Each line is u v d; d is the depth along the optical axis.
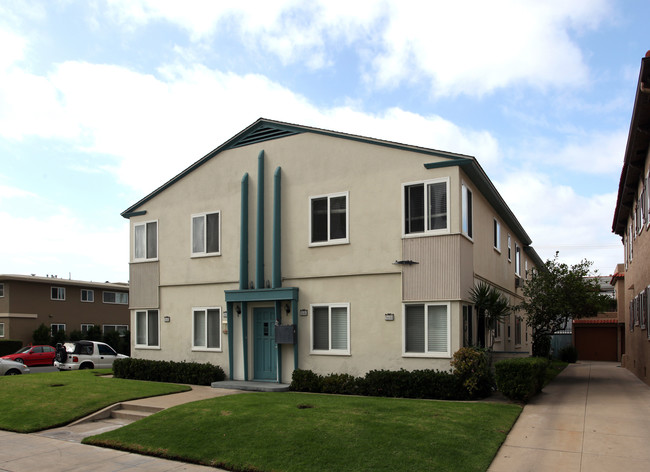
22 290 37.50
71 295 41.09
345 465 7.79
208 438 9.37
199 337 17.70
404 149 14.56
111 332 41.62
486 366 12.95
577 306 18.38
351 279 14.95
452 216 13.74
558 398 12.77
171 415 11.00
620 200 20.12
